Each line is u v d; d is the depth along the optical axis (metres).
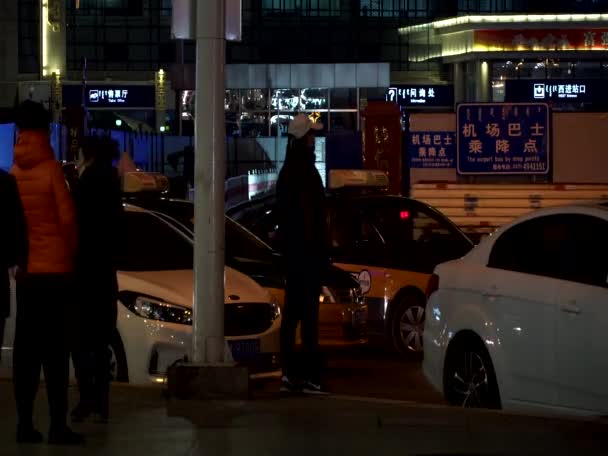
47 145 10.75
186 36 13.27
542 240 12.94
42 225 10.67
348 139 37.59
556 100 89.56
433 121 31.89
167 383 13.52
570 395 12.16
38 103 10.78
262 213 22.05
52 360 10.83
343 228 20.70
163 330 14.62
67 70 95.81
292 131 14.34
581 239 12.48
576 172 31.41
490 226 29.17
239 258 17.83
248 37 97.56
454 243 21.11
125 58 96.06
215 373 13.34
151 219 16.61
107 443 11.16
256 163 76.06
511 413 12.59
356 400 13.83
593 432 11.67
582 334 12.00
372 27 97.94
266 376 15.18
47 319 10.73
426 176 31.91
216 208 13.27
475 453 10.83
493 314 13.16
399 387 17.31
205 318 13.40
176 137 62.47
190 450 10.91
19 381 10.89
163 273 15.54
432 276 14.40
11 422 12.16
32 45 91.81
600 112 31.36
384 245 20.66
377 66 81.50
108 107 85.69
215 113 13.21
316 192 14.30
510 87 89.88
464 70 94.00
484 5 99.06
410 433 11.73
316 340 14.48
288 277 14.36
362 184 22.83
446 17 98.19
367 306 20.23
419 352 20.55
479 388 13.41
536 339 12.55
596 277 12.12
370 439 11.45
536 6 98.88
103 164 11.95
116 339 14.91
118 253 12.03
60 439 10.98
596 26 90.44
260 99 81.88
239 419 12.41
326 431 11.84
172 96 85.69
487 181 31.47
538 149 31.42
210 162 13.22
